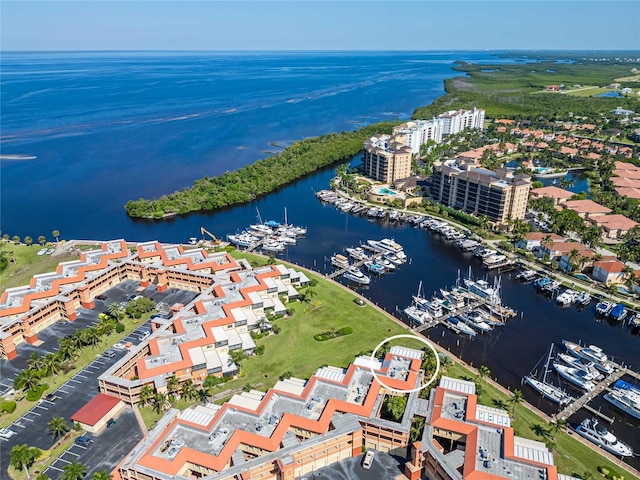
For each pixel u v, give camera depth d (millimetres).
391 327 185000
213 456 111875
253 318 182875
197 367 151500
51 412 142250
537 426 136375
